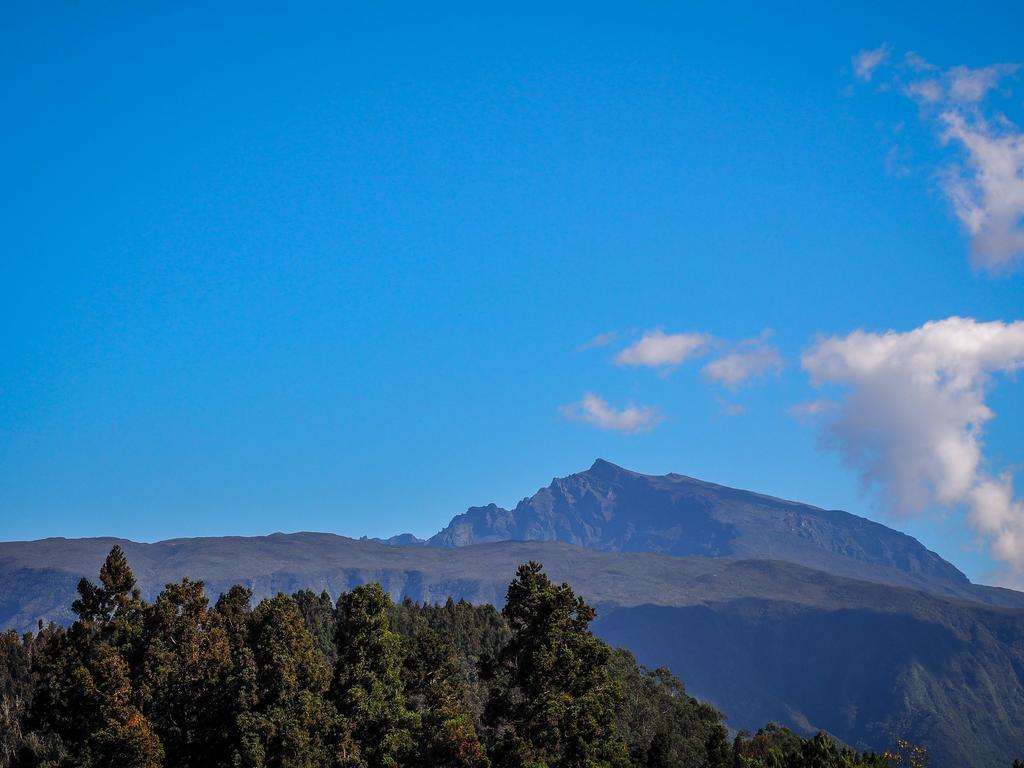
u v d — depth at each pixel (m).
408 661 139.25
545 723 121.50
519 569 135.50
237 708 123.69
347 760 123.31
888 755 157.25
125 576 139.50
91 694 123.81
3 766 142.50
